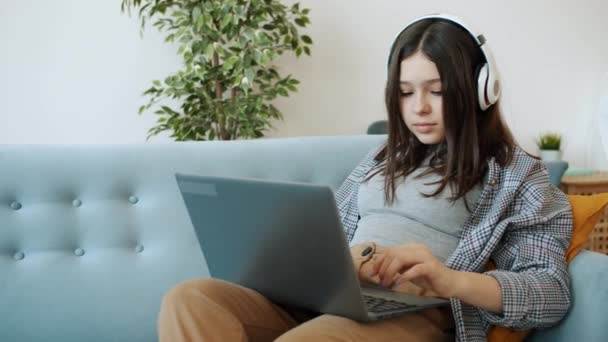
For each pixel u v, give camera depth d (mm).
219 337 903
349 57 2635
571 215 1062
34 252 1340
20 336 1297
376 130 2377
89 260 1356
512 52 2756
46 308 1310
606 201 1078
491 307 921
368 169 1302
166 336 909
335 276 831
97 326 1320
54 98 2455
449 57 1075
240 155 1412
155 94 2500
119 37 2475
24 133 2447
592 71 2838
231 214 902
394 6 2637
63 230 1347
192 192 953
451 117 1094
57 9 2418
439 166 1161
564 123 2844
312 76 2621
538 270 982
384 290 1019
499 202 1054
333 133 2668
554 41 2789
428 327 1007
